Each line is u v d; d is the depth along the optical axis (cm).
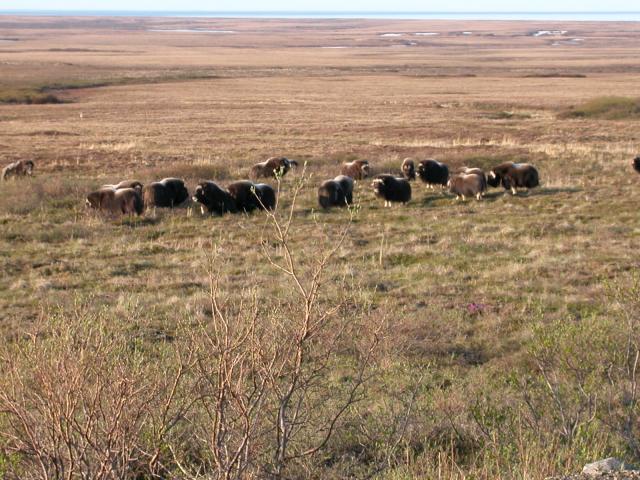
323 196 2567
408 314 1370
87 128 5500
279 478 575
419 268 1797
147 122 5931
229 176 3262
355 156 3869
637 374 999
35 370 562
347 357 1050
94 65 13462
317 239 2120
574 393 926
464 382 1034
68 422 531
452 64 14675
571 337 1066
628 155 3706
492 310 1433
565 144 4312
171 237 2211
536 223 2333
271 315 795
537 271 1733
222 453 567
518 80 10306
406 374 1045
